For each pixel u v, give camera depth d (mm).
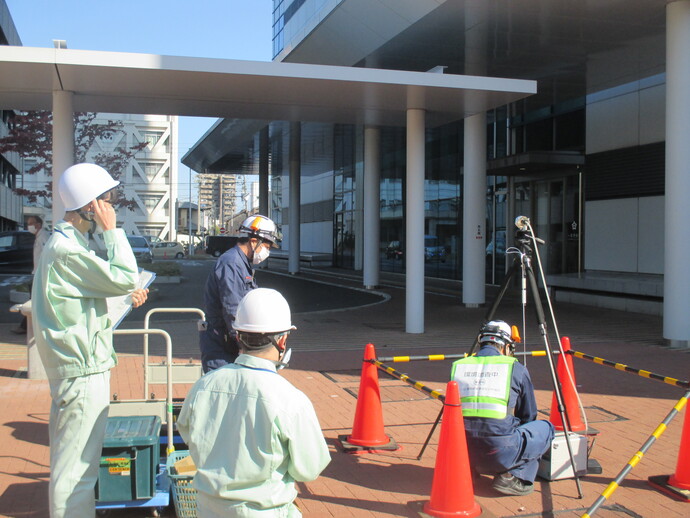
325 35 15641
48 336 3551
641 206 17266
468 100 11836
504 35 13305
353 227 32375
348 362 10000
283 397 2607
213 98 11773
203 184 108875
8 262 31266
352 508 4805
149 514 4633
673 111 10984
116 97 11750
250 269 5039
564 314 15500
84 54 9602
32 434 6367
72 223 3711
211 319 4996
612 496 5059
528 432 5098
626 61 14953
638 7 11500
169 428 5176
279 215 49500
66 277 3527
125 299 4254
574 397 6559
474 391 5078
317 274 30391
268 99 11852
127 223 75125
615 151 18016
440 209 25500
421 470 5586
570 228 19609
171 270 24672
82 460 3604
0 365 9570
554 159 18250
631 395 8062
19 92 11438
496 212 22703
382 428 6199
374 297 19969
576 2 11391
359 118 13633
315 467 2643
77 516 3553
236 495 2561
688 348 11086
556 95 18234
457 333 12859
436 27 12969
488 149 23625
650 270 17078
